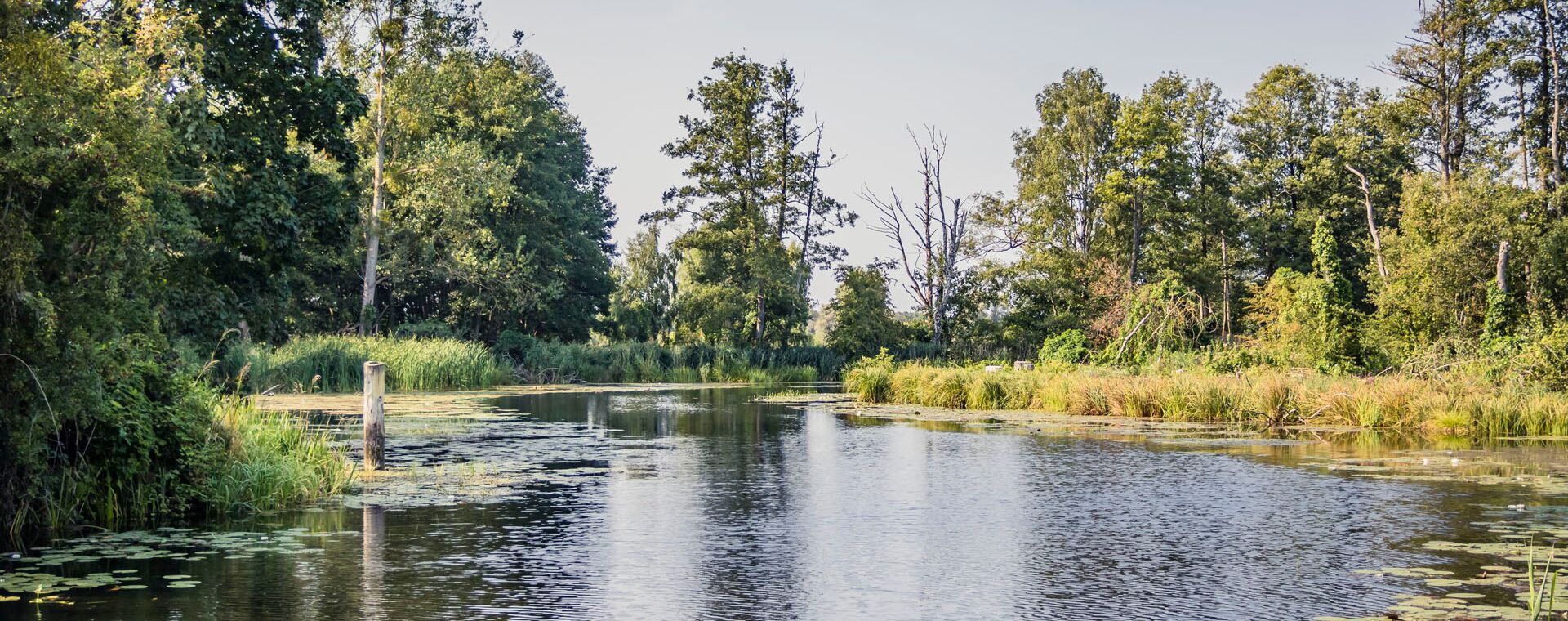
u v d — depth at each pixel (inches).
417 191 2036.2
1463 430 912.9
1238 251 2706.7
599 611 327.3
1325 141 2514.8
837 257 2679.6
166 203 561.9
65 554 399.5
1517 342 1203.9
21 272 365.7
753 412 1221.1
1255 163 2655.0
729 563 397.7
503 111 2475.4
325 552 410.6
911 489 586.9
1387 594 345.7
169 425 481.7
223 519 479.8
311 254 1925.4
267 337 1072.2
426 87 1905.8
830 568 390.0
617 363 2204.7
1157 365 1360.7
